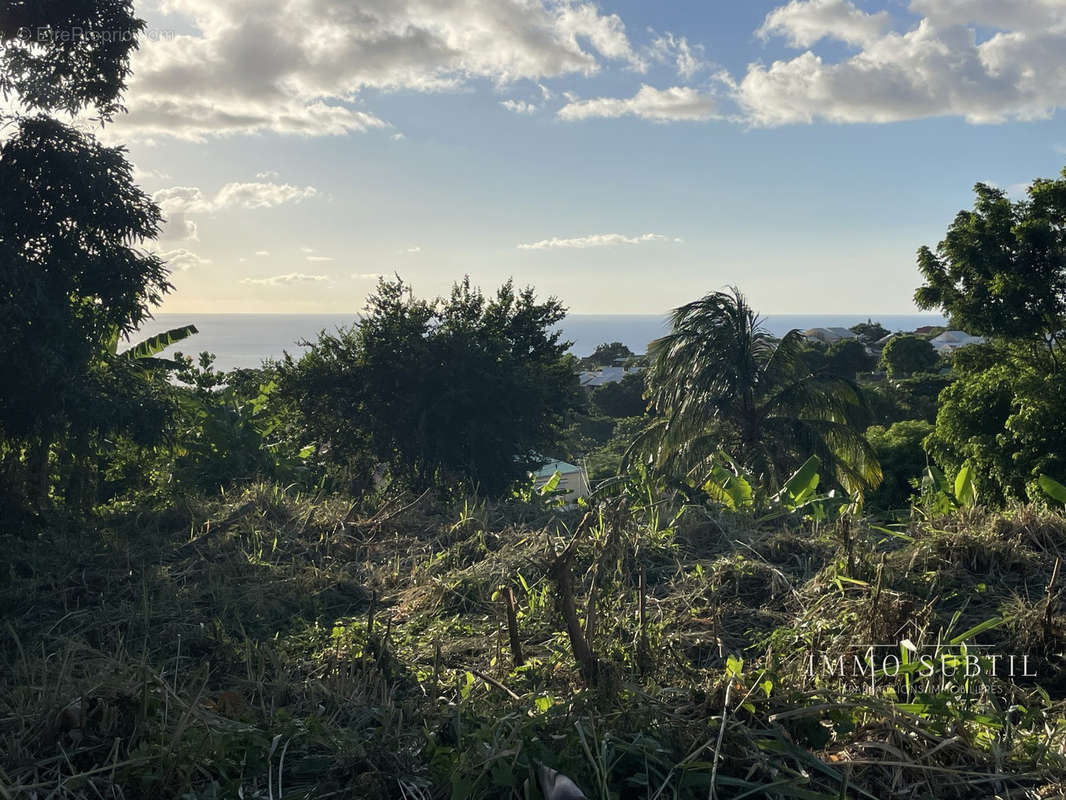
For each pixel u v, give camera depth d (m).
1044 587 4.75
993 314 19.36
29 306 9.90
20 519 8.71
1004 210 19.84
